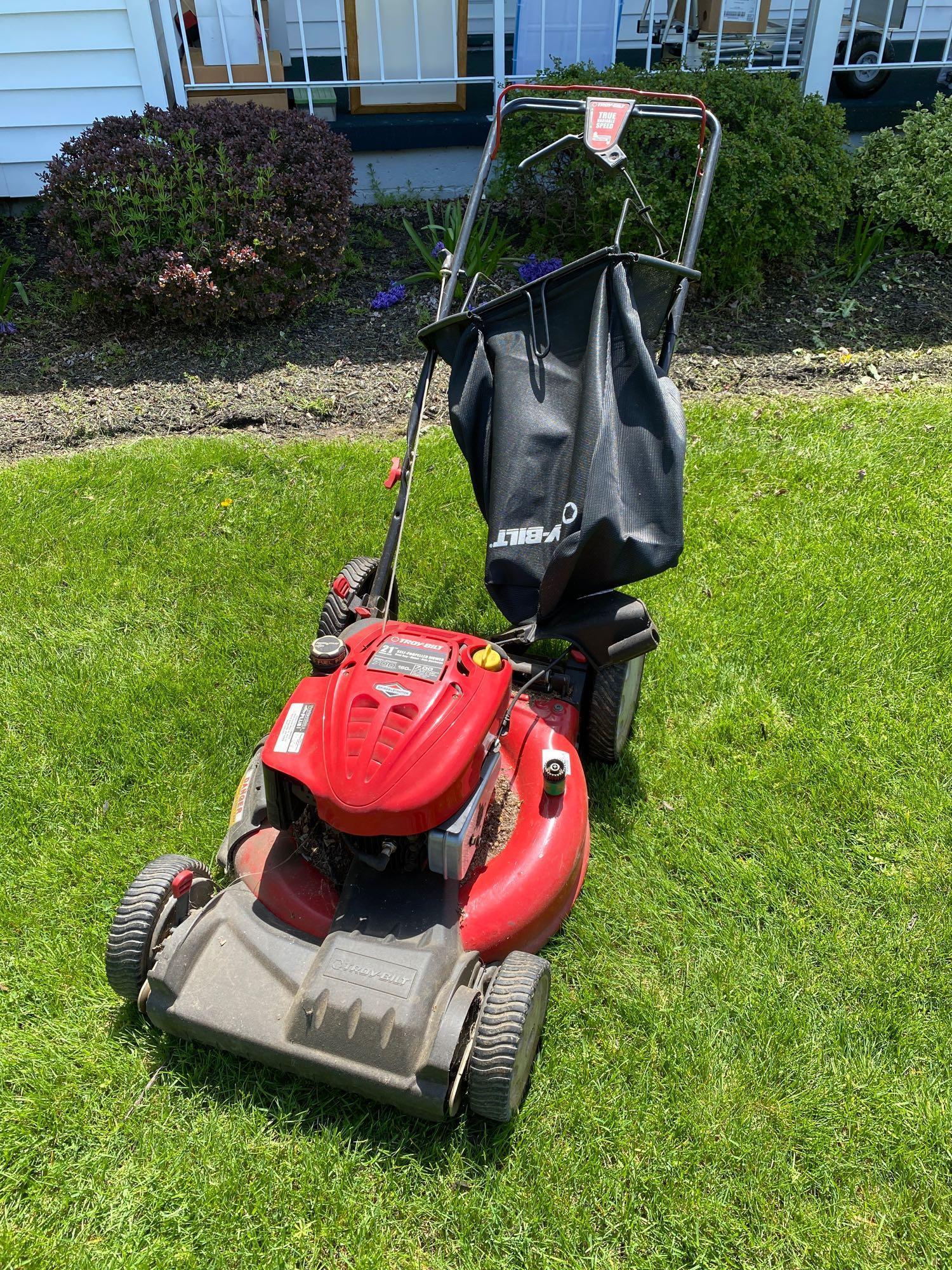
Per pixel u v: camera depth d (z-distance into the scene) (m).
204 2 3.68
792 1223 1.13
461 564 2.22
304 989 1.17
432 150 3.94
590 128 1.69
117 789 1.70
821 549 2.23
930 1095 1.26
